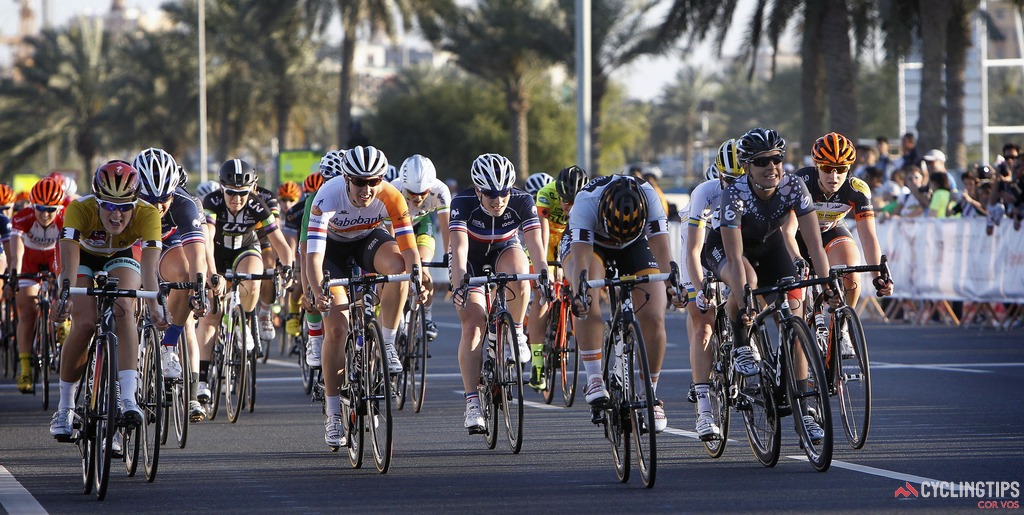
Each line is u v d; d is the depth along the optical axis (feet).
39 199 109.91
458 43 368.89
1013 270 152.46
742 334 70.49
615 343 67.15
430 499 62.49
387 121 524.93
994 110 559.38
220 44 449.06
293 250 120.78
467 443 82.17
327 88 458.09
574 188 83.20
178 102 467.11
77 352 70.38
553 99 529.86
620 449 66.95
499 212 80.02
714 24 272.72
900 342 146.72
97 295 65.77
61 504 62.75
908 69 369.30
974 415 87.56
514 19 350.02
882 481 63.67
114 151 542.57
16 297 111.45
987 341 146.82
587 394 69.31
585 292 65.67
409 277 73.51
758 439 70.69
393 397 107.14
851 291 83.30
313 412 100.94
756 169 67.82
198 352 94.94
